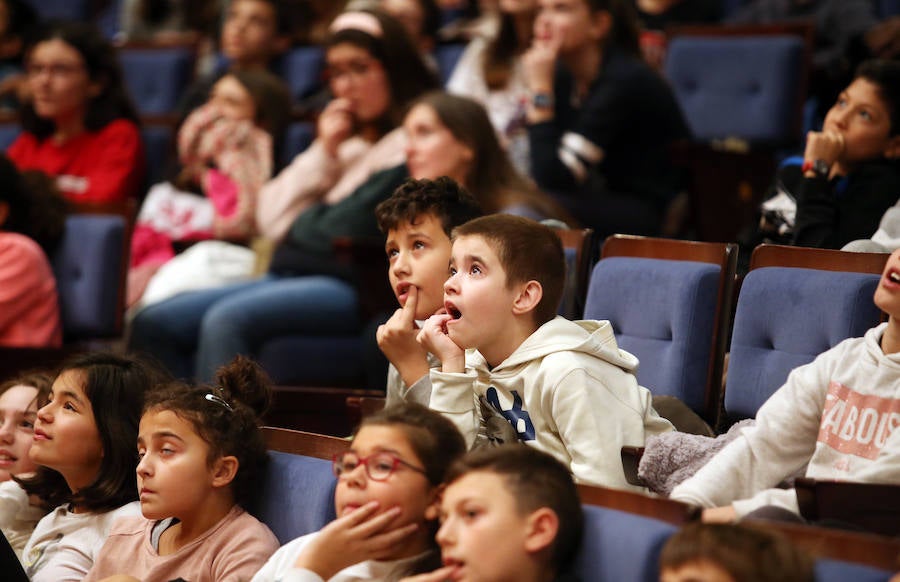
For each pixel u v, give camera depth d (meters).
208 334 9.27
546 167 9.38
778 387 5.46
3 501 6.32
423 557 4.50
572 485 4.16
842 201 6.58
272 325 9.32
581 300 6.64
